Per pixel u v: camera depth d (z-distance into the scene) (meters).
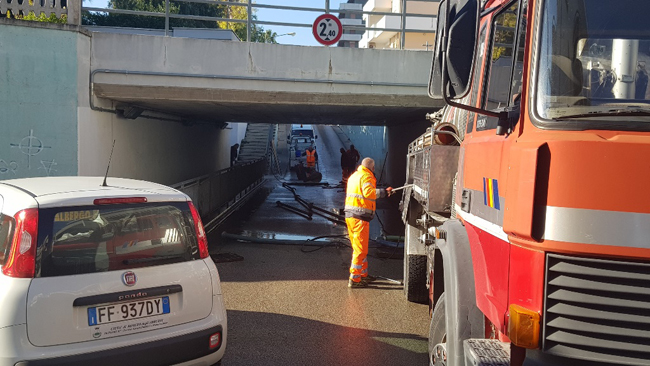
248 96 10.78
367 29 11.26
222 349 3.89
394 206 18.00
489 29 3.35
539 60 2.48
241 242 10.80
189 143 18.55
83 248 3.46
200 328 3.73
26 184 3.98
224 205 15.35
